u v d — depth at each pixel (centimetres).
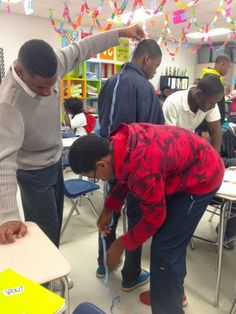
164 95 632
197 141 130
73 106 432
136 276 196
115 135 124
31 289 84
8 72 131
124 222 214
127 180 117
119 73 171
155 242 142
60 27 503
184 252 146
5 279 88
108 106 172
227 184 178
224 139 268
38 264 100
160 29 634
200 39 729
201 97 198
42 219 169
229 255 239
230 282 206
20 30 587
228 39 670
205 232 275
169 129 128
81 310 84
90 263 227
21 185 162
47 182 164
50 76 120
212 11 518
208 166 132
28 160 156
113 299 187
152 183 113
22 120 130
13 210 118
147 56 172
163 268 142
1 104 123
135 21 460
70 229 279
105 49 185
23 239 114
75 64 171
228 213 203
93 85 661
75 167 119
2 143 122
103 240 180
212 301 188
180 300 149
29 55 117
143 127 125
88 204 334
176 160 122
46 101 143
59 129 163
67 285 99
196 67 853
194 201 136
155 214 121
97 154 114
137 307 182
